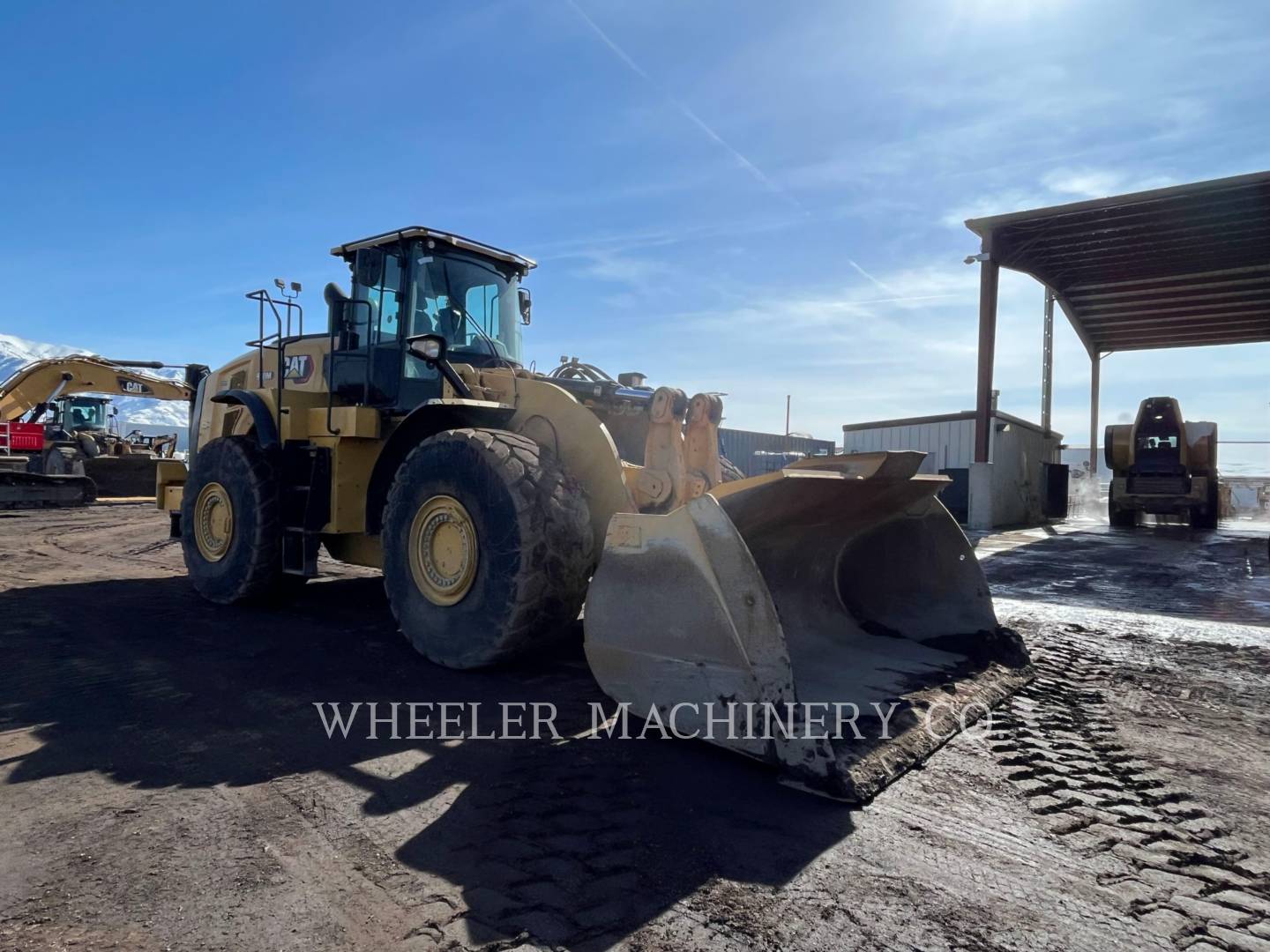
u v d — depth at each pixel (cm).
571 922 208
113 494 2070
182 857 240
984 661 416
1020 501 1778
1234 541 1284
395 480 462
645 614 335
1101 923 211
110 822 262
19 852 243
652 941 200
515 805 275
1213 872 238
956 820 266
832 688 352
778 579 406
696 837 253
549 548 400
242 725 351
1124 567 934
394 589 458
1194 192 1255
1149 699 403
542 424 459
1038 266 1698
